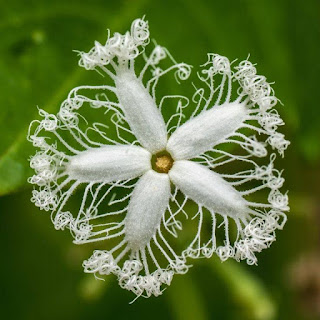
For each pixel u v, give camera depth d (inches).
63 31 7.9
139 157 7.1
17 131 7.5
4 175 7.3
